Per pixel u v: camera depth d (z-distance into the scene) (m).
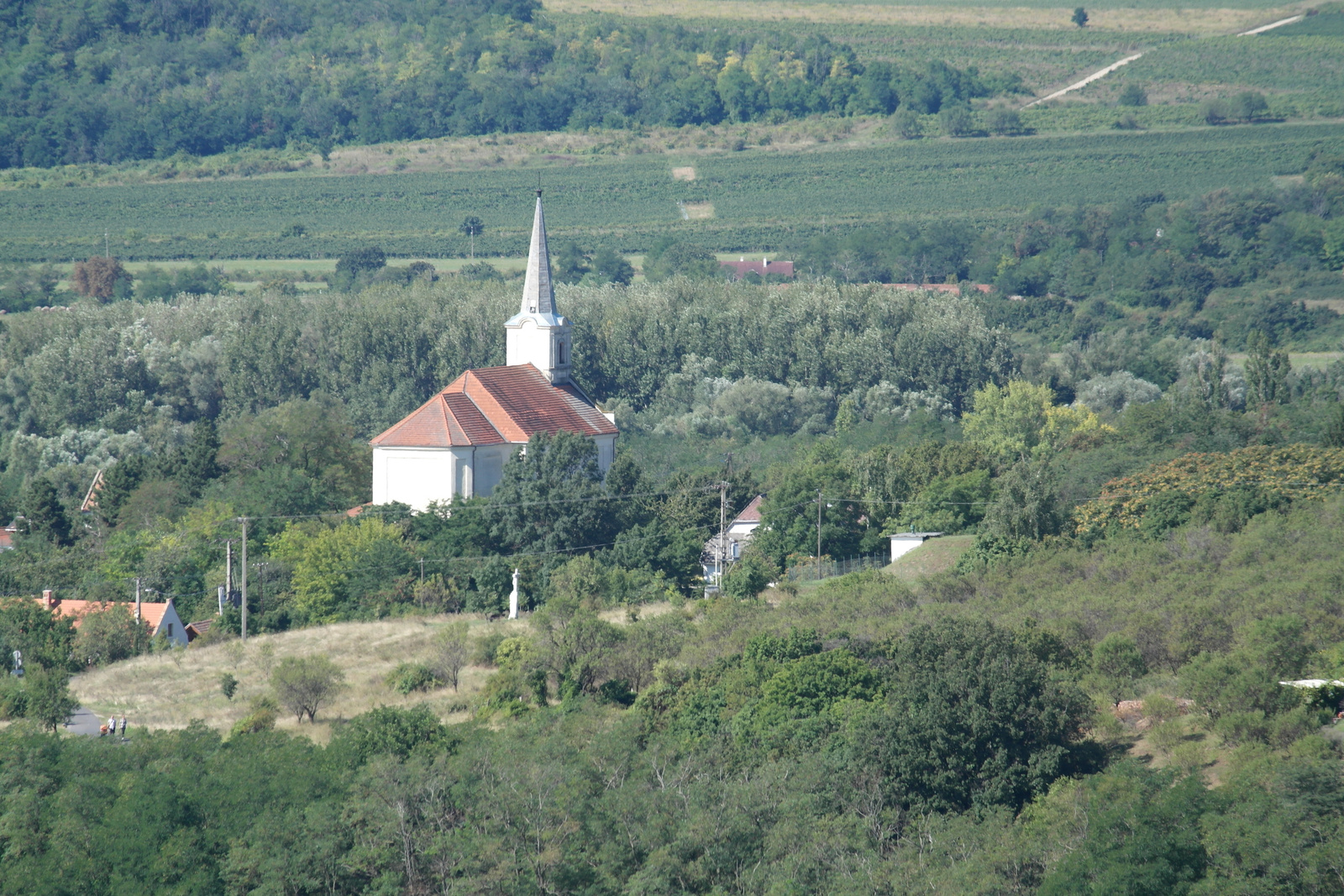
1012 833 172.00
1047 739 188.00
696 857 178.25
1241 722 184.75
